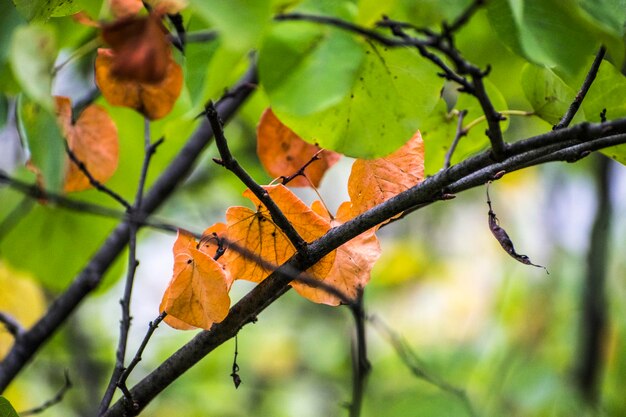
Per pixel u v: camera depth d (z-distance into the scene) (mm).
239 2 1230
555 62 1298
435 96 1395
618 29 1308
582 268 2637
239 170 1371
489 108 1311
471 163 1346
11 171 2041
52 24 1551
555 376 2461
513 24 1319
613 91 1434
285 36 1336
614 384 2607
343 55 1334
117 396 2703
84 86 1933
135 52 1278
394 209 1380
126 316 1525
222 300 1388
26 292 1942
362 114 1398
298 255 1400
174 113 1691
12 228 1882
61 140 1364
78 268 1955
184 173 1806
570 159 1414
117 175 1863
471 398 2553
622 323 2676
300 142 1512
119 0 1357
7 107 1591
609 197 2400
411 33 1485
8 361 1714
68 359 2682
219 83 1283
